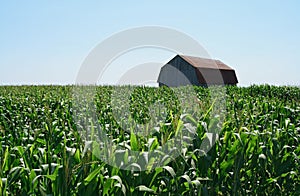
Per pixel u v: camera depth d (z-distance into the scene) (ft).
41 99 37.83
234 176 13.74
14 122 25.77
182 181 12.67
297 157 15.25
